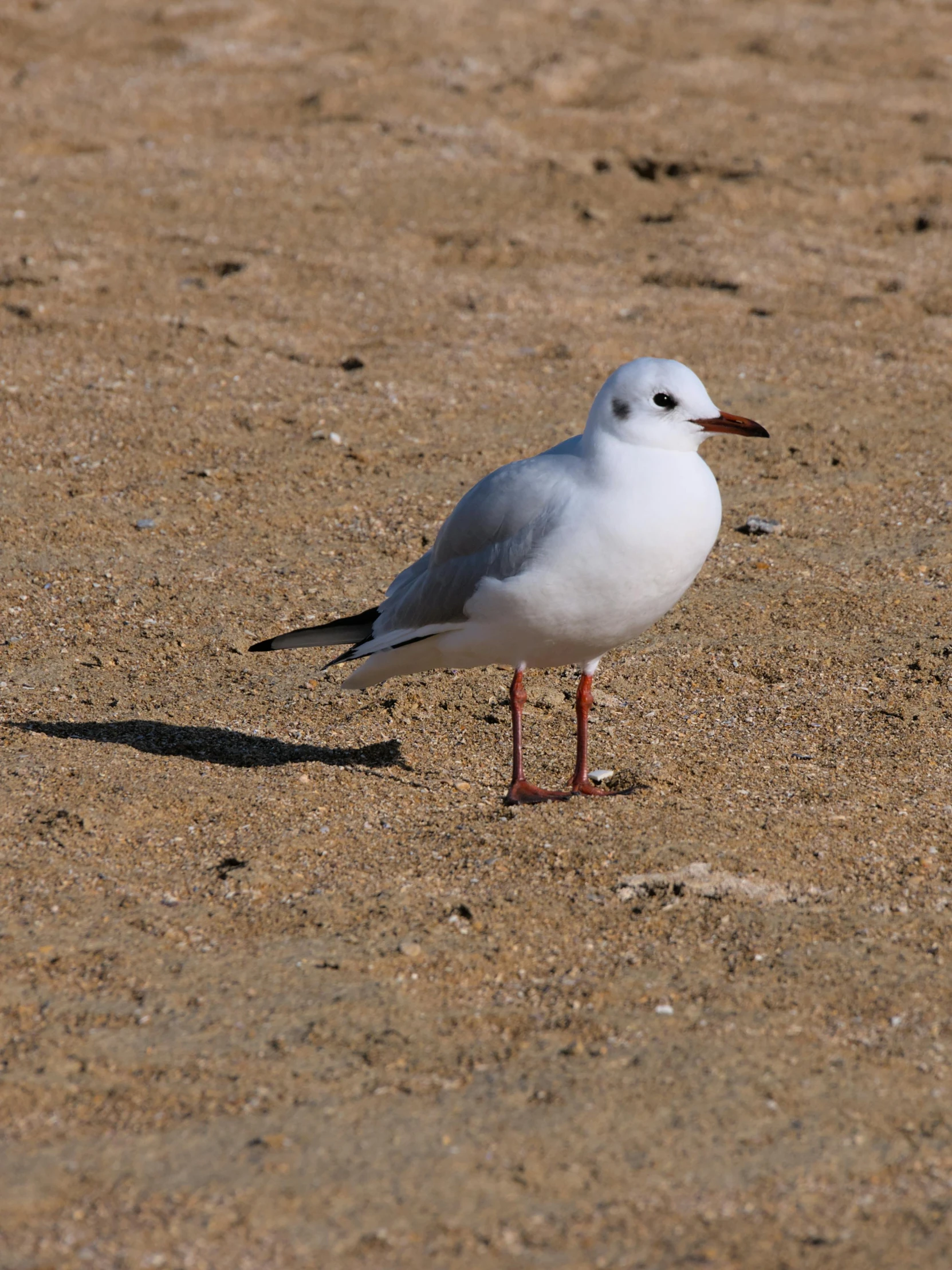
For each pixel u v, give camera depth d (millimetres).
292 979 7449
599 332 19156
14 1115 6418
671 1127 6316
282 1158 6129
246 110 27531
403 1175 6027
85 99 27797
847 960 7586
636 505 8617
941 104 28266
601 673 11516
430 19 32719
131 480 15055
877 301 20156
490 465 15531
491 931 7891
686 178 24781
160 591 12805
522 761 10023
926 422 16641
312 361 18141
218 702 11008
